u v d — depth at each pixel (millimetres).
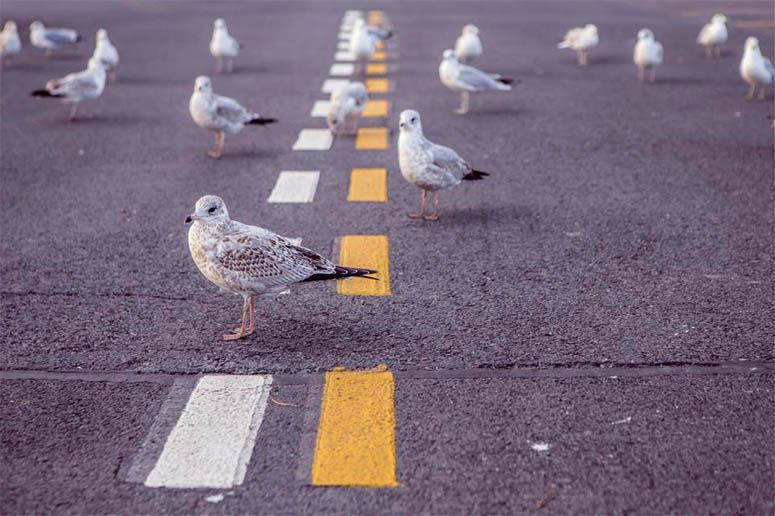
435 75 7777
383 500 3191
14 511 3172
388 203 4789
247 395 3512
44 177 5113
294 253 3754
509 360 3646
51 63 8406
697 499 3189
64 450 3334
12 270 4172
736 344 3713
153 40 9875
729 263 4203
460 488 3219
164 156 5434
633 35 10289
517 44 9594
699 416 3426
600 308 3914
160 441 3359
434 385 3545
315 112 6293
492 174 5148
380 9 13188
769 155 5379
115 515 3160
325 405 3473
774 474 3252
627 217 4613
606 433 3371
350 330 3805
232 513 3164
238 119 5379
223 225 3725
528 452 3314
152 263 4230
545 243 4379
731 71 7934
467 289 4039
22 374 3605
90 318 3873
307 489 3221
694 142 5621
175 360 3664
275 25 11250
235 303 3967
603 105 6523
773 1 14773
